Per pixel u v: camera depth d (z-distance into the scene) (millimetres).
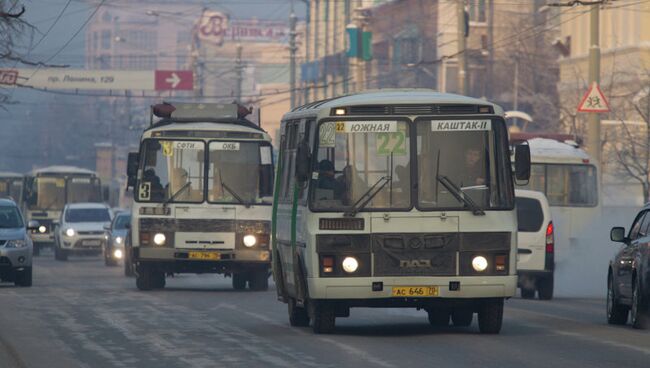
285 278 47938
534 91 194125
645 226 48406
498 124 42625
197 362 35281
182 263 70188
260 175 70750
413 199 42031
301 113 46406
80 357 36812
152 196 70062
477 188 42312
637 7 145375
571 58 160500
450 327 46812
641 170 118812
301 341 40875
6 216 78438
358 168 42219
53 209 154625
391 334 43594
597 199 87375
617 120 132625
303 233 43031
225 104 72500
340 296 41750
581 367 33781
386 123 42375
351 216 41812
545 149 88625
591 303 63531
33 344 40469
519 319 50906
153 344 40219
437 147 42375
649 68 140875
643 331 45406
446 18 198000
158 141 70438
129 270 91188
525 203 67812
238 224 70375
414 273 41781
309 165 42250
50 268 110250
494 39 198625
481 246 42031
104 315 52188
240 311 54500
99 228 132500
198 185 70438
